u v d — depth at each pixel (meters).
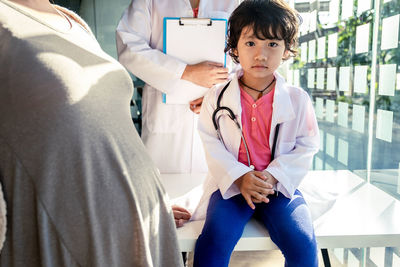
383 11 1.30
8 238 0.54
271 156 1.13
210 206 1.07
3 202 0.51
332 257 1.70
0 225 0.51
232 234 0.95
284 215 0.98
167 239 0.68
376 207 1.20
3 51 0.52
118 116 0.59
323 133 1.91
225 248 0.92
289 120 1.13
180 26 1.44
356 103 1.51
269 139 1.12
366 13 1.40
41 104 0.51
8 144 0.51
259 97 1.14
